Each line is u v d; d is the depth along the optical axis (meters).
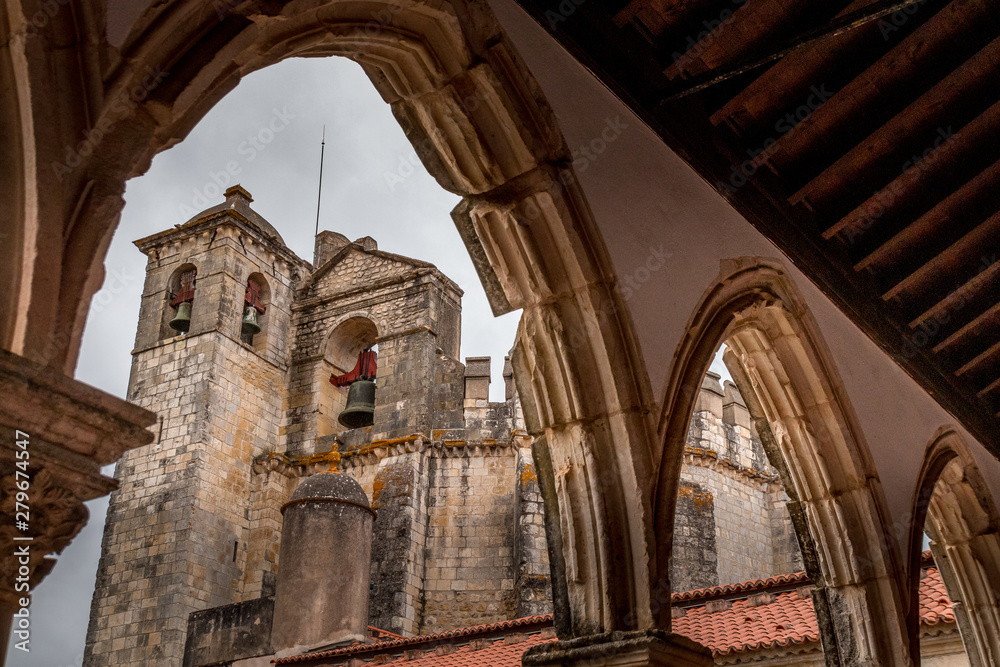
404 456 26.53
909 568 6.82
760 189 6.81
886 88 6.80
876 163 7.26
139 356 29.59
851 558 6.55
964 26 6.53
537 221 4.84
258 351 30.23
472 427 27.12
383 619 24.23
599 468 4.74
